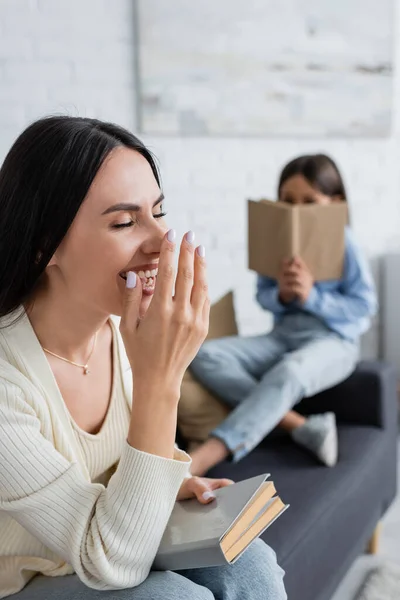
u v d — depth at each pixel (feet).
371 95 10.50
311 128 9.94
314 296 7.22
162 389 3.23
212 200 9.21
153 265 3.39
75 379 3.68
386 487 6.92
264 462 6.20
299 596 4.87
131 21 8.24
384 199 11.25
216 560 3.24
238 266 9.59
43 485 3.23
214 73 8.88
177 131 8.69
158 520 3.21
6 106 7.36
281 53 9.47
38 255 3.31
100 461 3.76
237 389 6.89
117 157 3.27
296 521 5.13
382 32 10.44
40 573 3.75
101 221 3.25
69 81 7.78
